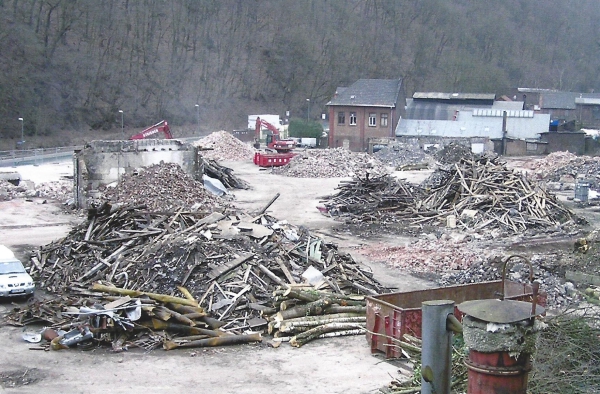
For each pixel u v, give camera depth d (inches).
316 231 1374.3
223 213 973.8
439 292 697.0
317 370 619.8
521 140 3117.6
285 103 4972.9
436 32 5876.0
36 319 745.6
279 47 5083.7
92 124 3917.3
